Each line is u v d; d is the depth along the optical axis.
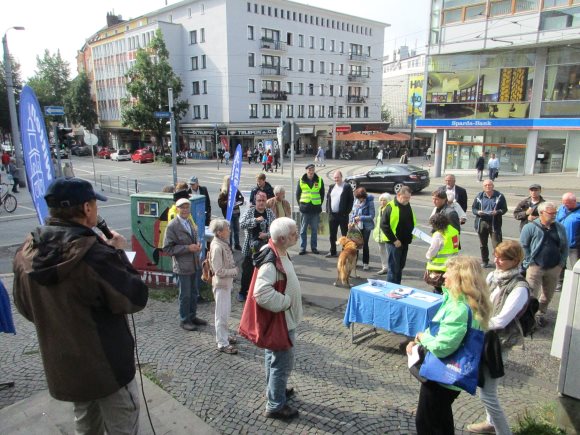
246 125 50.44
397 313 4.97
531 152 25.66
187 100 52.19
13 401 4.16
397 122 79.69
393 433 3.77
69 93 69.69
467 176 26.66
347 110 63.50
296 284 3.80
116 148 68.56
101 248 2.29
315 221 9.88
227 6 48.19
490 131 26.86
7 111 51.22
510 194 19.31
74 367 2.34
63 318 2.29
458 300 3.05
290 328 3.77
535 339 5.71
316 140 58.25
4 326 4.16
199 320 6.03
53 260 2.17
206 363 4.93
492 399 3.38
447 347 2.99
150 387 4.28
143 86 47.34
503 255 3.65
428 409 3.21
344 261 7.62
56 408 3.85
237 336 5.66
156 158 46.72
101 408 2.55
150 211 7.29
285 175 31.30
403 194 6.55
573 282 3.53
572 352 3.58
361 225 8.70
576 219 6.76
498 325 3.47
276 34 53.25
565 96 23.66
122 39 60.78
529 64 24.44
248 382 4.54
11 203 16.70
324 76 59.31
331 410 4.08
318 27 57.34
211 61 51.00
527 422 3.82
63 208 2.28
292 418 3.93
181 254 5.71
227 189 10.07
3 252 10.42
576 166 24.44
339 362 5.03
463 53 26.02
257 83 52.28
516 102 25.09
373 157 52.81
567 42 22.31
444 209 6.82
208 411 4.03
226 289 5.16
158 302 6.86
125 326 2.53
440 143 28.23
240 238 11.61
